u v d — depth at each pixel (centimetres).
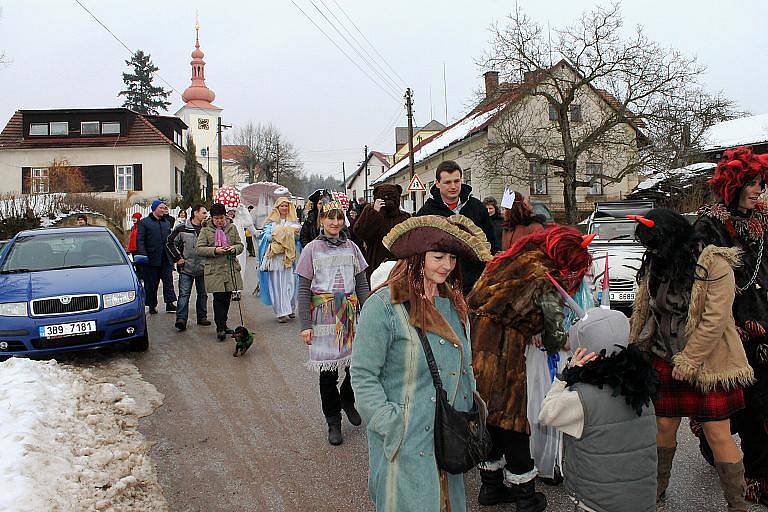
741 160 358
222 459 466
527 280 351
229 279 866
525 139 2970
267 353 798
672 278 338
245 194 1955
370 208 646
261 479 431
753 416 371
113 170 4369
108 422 520
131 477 406
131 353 793
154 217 1106
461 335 271
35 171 4312
